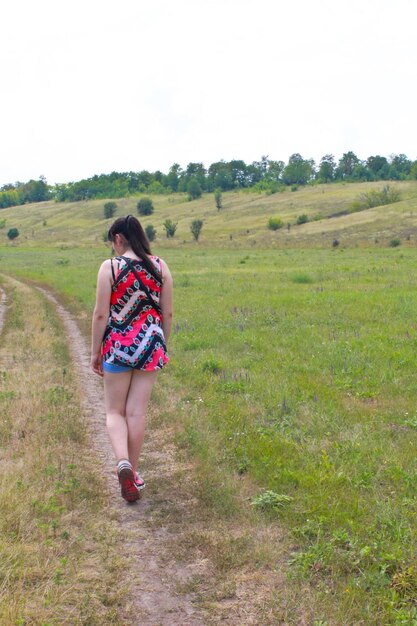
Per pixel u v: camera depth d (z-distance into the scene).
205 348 11.48
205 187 198.50
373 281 23.70
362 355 10.12
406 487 4.91
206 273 31.09
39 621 3.31
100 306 4.67
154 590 3.72
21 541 4.11
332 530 4.27
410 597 3.51
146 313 4.72
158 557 4.09
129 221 4.76
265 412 7.17
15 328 15.20
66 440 6.36
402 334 12.03
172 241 96.44
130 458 4.95
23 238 125.75
